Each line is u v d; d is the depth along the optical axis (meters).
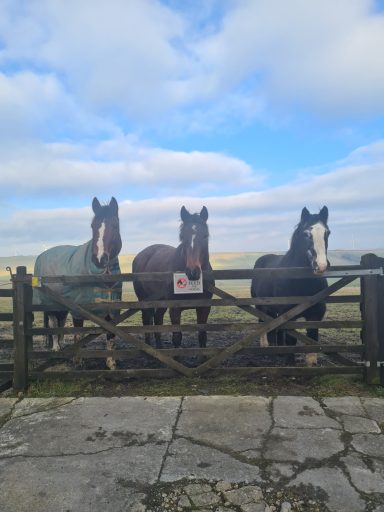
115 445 3.45
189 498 2.73
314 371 4.80
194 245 4.99
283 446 3.36
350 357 6.14
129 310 4.96
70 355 4.96
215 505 2.66
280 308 5.61
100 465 3.15
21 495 2.80
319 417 3.88
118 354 4.96
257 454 3.25
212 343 7.41
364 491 2.75
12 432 3.75
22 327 4.83
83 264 5.81
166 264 6.24
